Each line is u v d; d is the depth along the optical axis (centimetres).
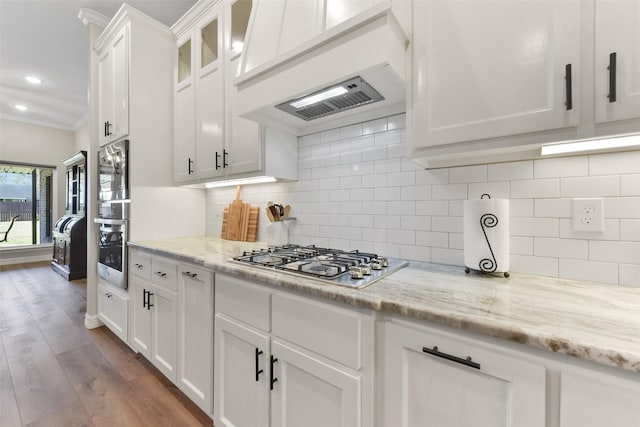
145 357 192
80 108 466
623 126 72
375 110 145
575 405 59
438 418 76
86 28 272
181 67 231
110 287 234
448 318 71
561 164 104
